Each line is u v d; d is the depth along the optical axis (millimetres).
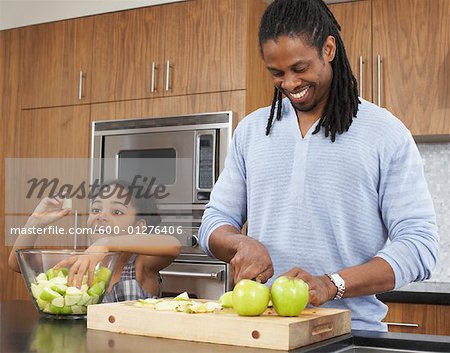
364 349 1291
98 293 1541
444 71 2932
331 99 1565
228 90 3043
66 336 1292
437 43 2953
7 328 1395
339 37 1584
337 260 1548
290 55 1454
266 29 1488
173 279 3059
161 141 3174
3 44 3701
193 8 3154
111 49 3375
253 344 1175
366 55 3082
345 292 1365
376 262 1407
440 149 3277
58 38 3539
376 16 3076
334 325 1298
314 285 1324
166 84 3199
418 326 2641
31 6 3607
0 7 3699
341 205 1540
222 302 1384
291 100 1543
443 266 3229
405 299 2656
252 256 1460
